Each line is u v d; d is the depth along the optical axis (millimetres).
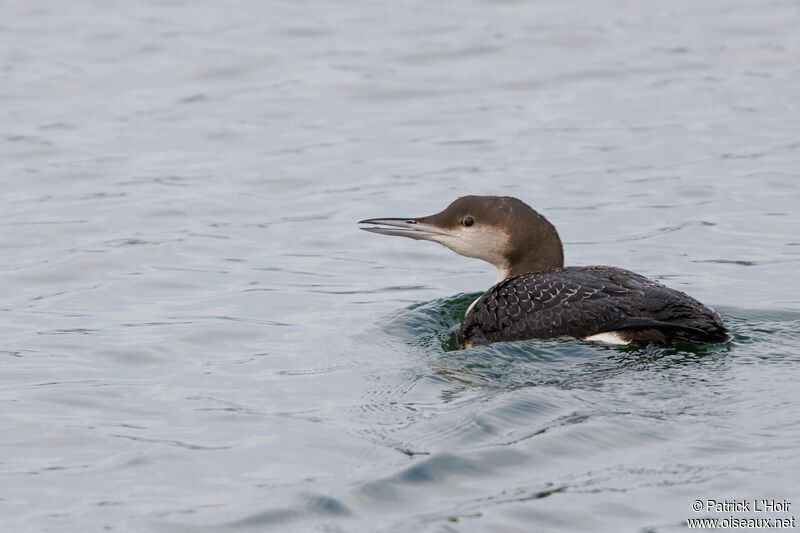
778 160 17031
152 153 18172
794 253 13688
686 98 20094
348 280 13438
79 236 14766
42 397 9711
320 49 23375
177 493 7789
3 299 12617
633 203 15688
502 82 21328
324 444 8500
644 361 9594
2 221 15266
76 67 22297
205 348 11078
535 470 7871
